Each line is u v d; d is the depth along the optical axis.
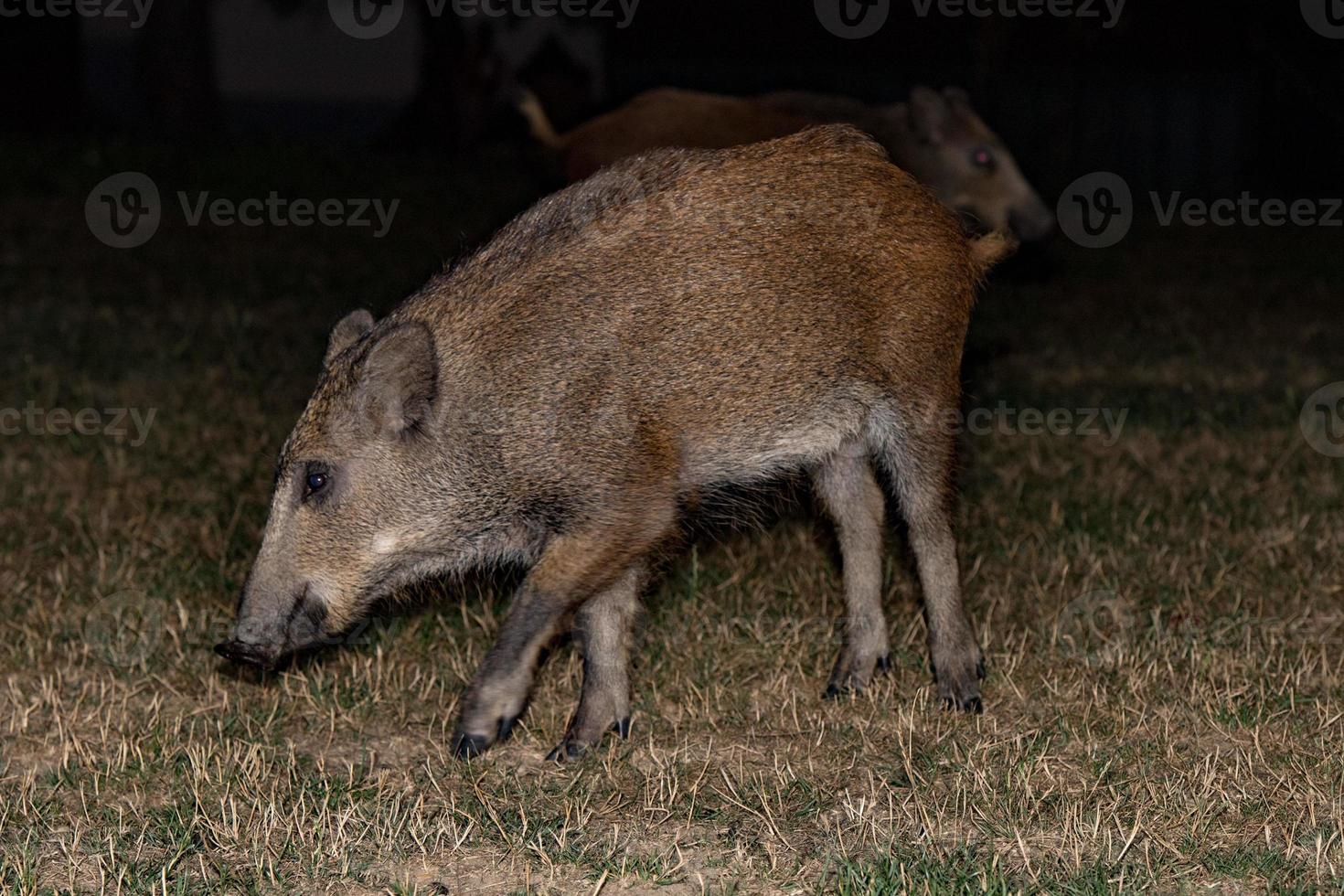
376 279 22.23
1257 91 37.22
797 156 8.13
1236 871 6.36
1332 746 7.62
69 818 7.05
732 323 7.62
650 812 7.13
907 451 8.39
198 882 6.43
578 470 7.36
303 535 7.25
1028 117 36.91
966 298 8.66
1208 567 10.55
